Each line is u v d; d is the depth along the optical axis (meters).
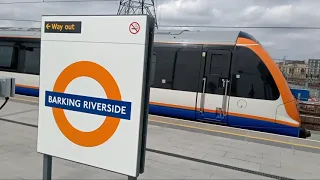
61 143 2.60
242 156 4.11
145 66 2.23
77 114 2.51
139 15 2.20
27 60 10.12
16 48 10.34
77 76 2.49
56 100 2.60
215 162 3.78
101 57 2.37
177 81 7.61
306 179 3.37
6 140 4.22
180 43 7.69
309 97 17.48
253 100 6.77
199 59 7.39
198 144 4.61
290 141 4.97
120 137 2.34
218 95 7.10
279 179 3.33
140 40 2.21
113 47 2.31
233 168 3.60
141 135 2.30
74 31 2.47
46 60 2.62
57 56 2.57
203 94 7.27
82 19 2.42
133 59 2.25
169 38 7.89
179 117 7.61
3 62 10.59
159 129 5.54
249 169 3.59
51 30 2.57
